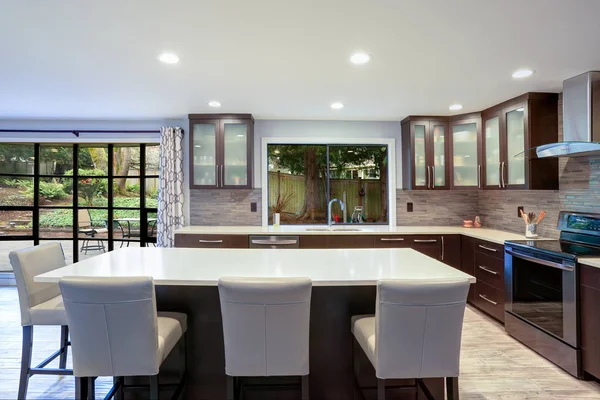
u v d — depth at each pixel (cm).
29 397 214
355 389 195
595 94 269
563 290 241
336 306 200
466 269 382
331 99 346
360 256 236
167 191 418
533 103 324
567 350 238
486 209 438
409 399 200
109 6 174
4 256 459
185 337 197
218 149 403
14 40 212
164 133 419
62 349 229
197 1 170
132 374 154
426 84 301
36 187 461
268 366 156
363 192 497
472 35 208
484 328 320
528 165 325
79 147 460
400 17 187
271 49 227
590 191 290
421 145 420
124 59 242
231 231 388
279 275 183
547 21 192
